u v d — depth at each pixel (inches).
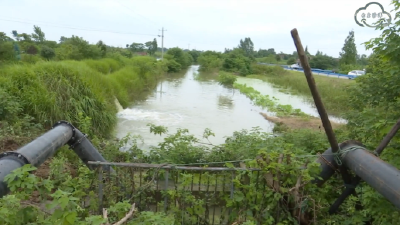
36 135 309.6
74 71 453.1
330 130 148.3
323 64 1908.2
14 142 279.9
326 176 162.1
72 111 390.9
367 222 161.0
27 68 411.2
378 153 154.2
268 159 155.9
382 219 147.9
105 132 406.3
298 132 293.3
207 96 841.5
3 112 309.1
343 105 653.9
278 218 153.2
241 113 624.7
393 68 188.2
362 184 166.6
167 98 766.5
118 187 174.9
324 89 858.1
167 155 248.4
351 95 301.3
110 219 146.0
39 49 928.3
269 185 153.0
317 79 1165.1
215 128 491.5
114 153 252.2
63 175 194.5
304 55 132.6
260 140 265.6
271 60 2581.2
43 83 398.0
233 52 1978.3
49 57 841.5
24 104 350.9
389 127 171.3
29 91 366.6
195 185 204.1
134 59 1205.1
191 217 162.7
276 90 1082.7
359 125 262.4
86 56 973.8
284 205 155.0
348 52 1590.8
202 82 1230.3
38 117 352.2
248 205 157.0
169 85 1066.7
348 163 150.8
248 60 1883.6
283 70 1752.0
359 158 143.9
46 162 247.9
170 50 2025.1
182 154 249.9
